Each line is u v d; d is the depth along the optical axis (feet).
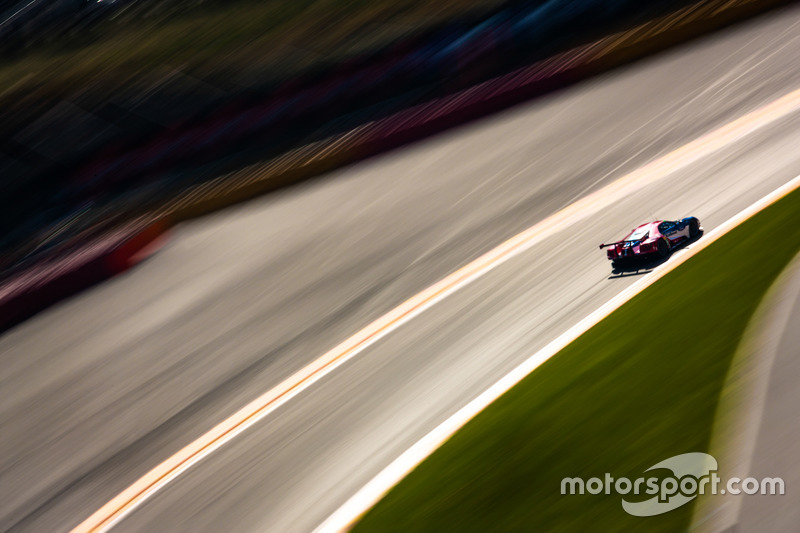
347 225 324.19
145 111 625.82
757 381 93.91
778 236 138.82
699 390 99.60
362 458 139.03
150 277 357.41
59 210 562.66
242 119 542.98
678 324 123.03
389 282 241.76
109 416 216.74
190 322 276.00
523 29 484.74
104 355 274.57
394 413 152.46
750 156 215.51
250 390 199.93
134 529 149.69
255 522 133.69
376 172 387.55
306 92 540.11
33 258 470.39
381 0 641.40
